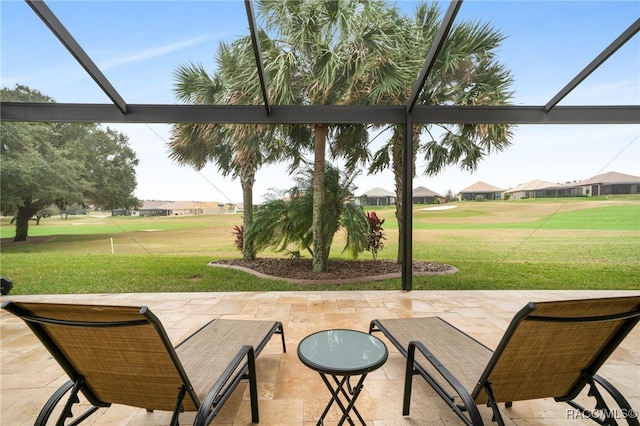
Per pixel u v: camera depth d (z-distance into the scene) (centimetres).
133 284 535
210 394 137
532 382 143
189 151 552
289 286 523
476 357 183
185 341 208
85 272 540
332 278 549
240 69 451
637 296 118
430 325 239
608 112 417
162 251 559
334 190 555
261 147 545
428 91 488
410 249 449
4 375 228
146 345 124
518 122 420
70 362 138
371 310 369
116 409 188
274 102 457
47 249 535
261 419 177
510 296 433
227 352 192
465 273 574
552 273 546
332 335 187
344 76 455
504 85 455
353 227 547
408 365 179
